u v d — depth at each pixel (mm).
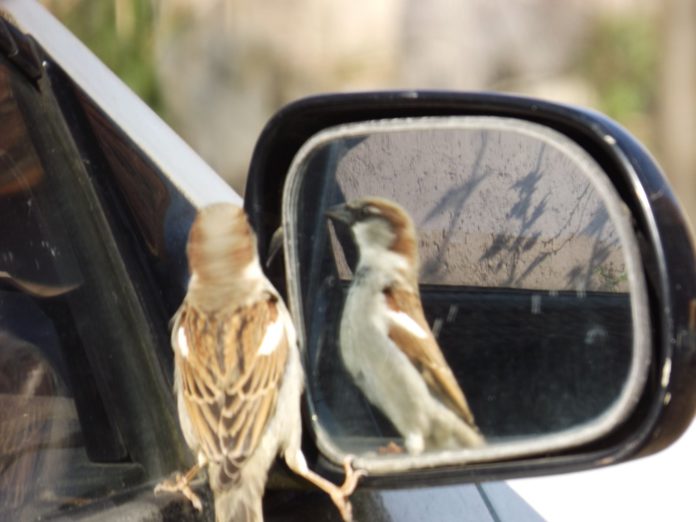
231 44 13438
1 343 2826
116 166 3412
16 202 3010
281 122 3092
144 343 3160
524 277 2930
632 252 2684
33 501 2721
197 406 3041
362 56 13430
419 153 3082
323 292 3094
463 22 13461
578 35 13484
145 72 13414
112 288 3154
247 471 2963
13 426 2756
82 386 2947
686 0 13281
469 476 2854
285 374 3055
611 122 2842
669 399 2564
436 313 2982
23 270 2955
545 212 2943
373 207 3078
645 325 2643
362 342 3018
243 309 3127
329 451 3047
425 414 2945
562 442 2746
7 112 3119
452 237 3049
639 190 2680
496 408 2861
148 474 2990
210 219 3205
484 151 3031
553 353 2820
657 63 13305
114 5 13453
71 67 3566
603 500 4102
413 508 3299
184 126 13430
